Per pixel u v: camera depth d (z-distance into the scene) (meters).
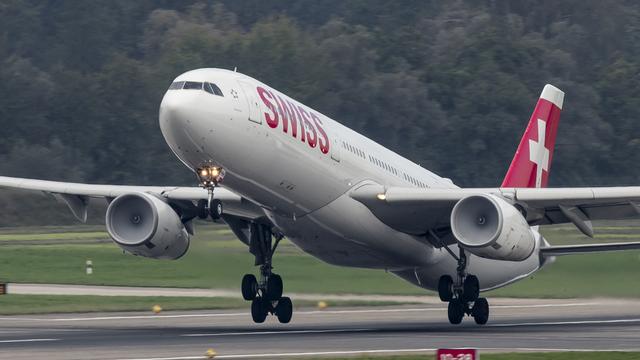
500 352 82.38
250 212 109.38
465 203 102.06
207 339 93.88
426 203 105.00
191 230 110.88
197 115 95.31
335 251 112.44
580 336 98.19
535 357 78.94
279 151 100.50
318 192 104.56
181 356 80.06
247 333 100.69
